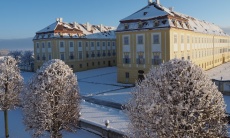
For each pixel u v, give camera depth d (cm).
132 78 4044
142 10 4125
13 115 2650
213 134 875
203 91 855
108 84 4088
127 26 4041
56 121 1434
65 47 5881
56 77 1399
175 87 866
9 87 2072
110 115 2333
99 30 7312
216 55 6384
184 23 4184
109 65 7256
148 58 3819
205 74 898
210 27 6456
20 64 7762
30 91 1431
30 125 1472
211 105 862
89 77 4988
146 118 912
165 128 859
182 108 839
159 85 892
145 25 3819
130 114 1029
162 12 3778
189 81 859
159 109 872
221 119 913
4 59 2133
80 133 2002
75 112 1512
